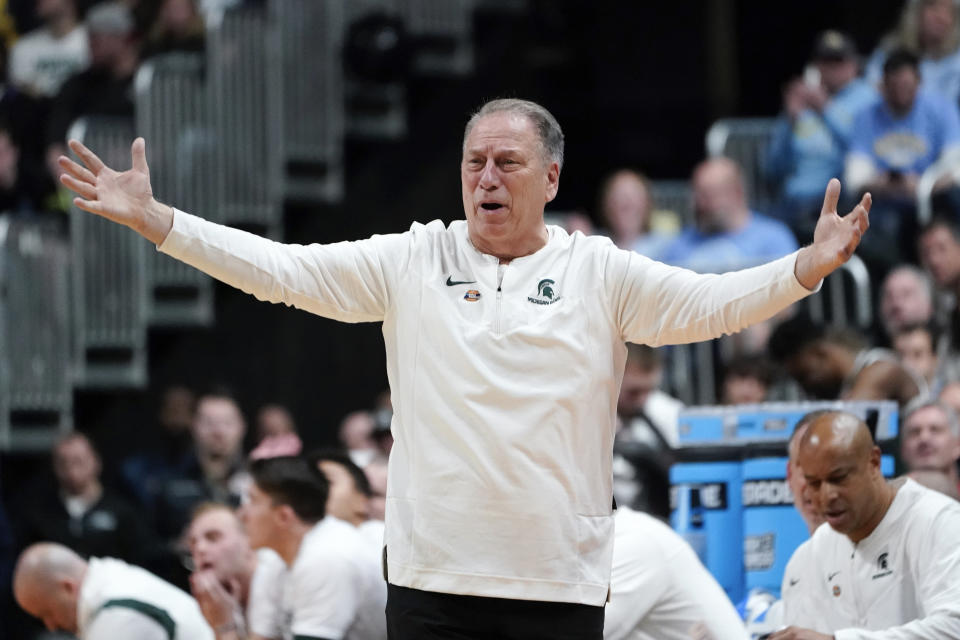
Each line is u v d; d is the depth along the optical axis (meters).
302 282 8.90
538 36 33.88
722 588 13.36
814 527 12.20
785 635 10.78
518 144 8.91
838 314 23.03
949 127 25.67
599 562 8.84
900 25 28.31
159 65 26.69
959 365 20.75
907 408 15.41
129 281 27.05
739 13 36.50
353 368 29.48
